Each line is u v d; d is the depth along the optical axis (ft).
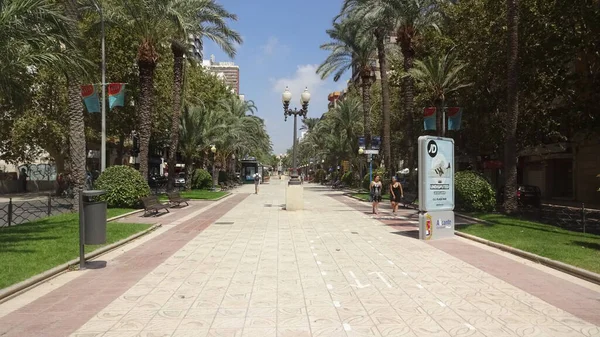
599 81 65.31
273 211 74.08
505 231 46.19
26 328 18.45
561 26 65.62
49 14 40.86
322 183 246.06
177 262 31.96
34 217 62.34
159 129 131.85
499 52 73.51
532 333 17.84
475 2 80.89
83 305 21.66
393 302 22.15
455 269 29.89
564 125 77.87
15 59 40.47
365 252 36.22
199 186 146.30
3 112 107.86
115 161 191.52
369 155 122.31
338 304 21.74
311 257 33.91
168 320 19.39
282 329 18.21
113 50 102.83
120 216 59.47
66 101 103.35
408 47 94.07
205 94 153.58
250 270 29.30
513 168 62.08
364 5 99.91
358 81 194.80
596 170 103.09
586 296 23.32
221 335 17.56
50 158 142.82
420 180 43.65
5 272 26.37
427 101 101.91
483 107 87.61
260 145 253.44
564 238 41.27
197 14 100.94
